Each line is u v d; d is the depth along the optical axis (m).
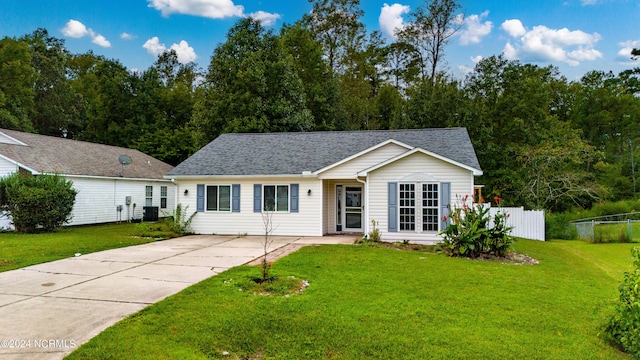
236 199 17.28
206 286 7.45
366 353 4.80
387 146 15.83
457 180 14.12
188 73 48.69
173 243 14.09
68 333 5.15
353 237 16.12
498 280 8.41
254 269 8.99
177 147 33.34
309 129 30.41
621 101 35.03
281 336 5.23
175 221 17.19
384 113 37.66
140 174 23.72
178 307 6.17
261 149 19.09
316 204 16.58
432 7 32.97
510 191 26.42
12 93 32.81
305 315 5.91
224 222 17.36
